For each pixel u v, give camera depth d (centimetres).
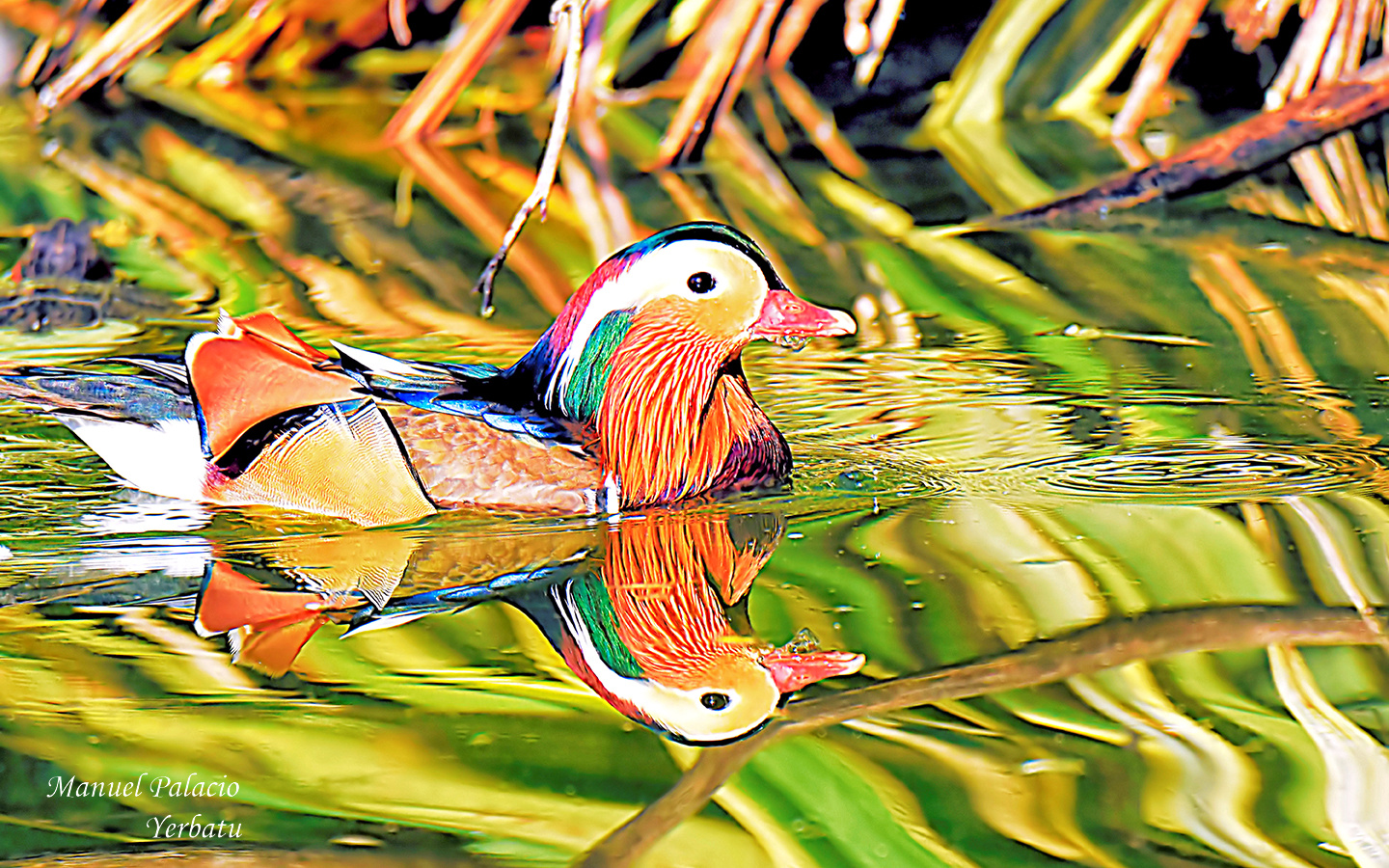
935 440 1150
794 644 807
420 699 747
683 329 1065
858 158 2083
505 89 2389
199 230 1698
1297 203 1802
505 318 1441
